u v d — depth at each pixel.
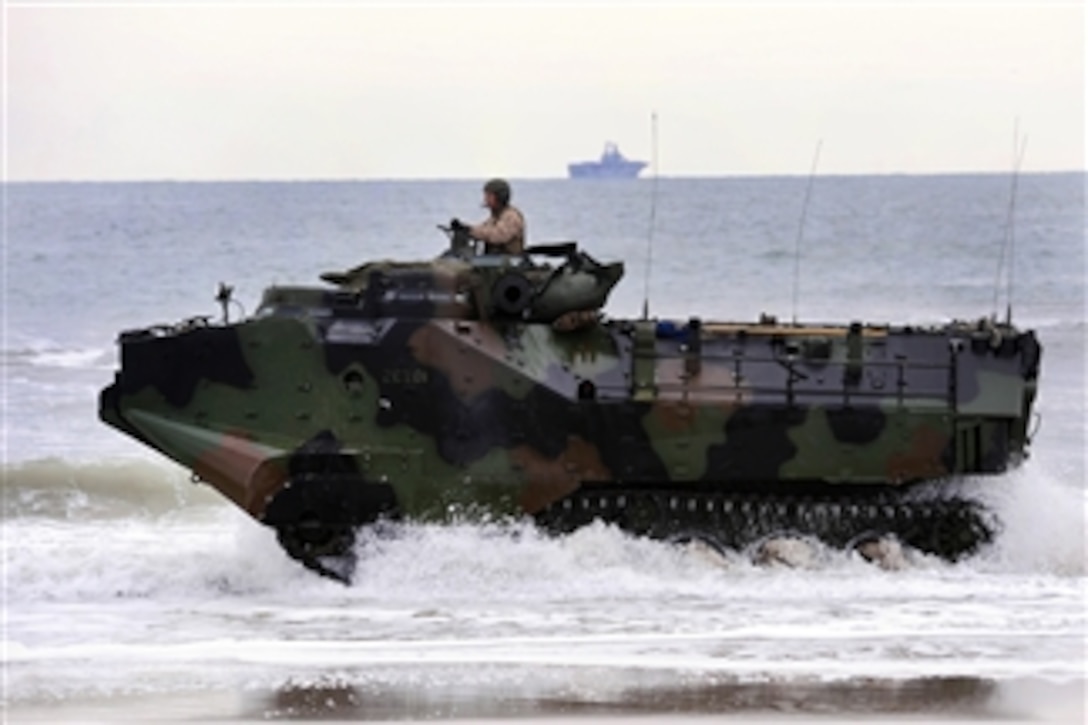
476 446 82.00
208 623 75.81
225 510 103.44
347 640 72.69
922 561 85.19
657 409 82.00
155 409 81.81
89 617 77.12
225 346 81.69
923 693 65.25
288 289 83.19
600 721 61.66
